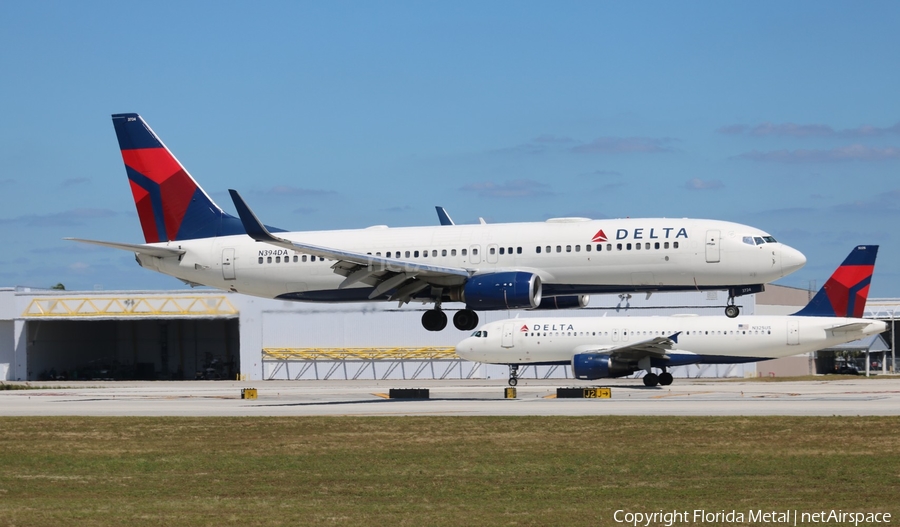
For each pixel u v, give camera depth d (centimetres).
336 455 7175
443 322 11256
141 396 13900
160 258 11969
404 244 10950
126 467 6850
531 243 10481
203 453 7406
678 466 6531
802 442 7412
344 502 5512
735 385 15312
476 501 5494
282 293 11669
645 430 8094
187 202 12031
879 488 5778
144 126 12119
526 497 5597
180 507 5372
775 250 9931
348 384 18962
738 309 10425
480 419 8938
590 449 7244
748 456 6875
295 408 10794
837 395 12025
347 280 10506
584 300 11081
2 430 8925
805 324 14588
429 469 6544
